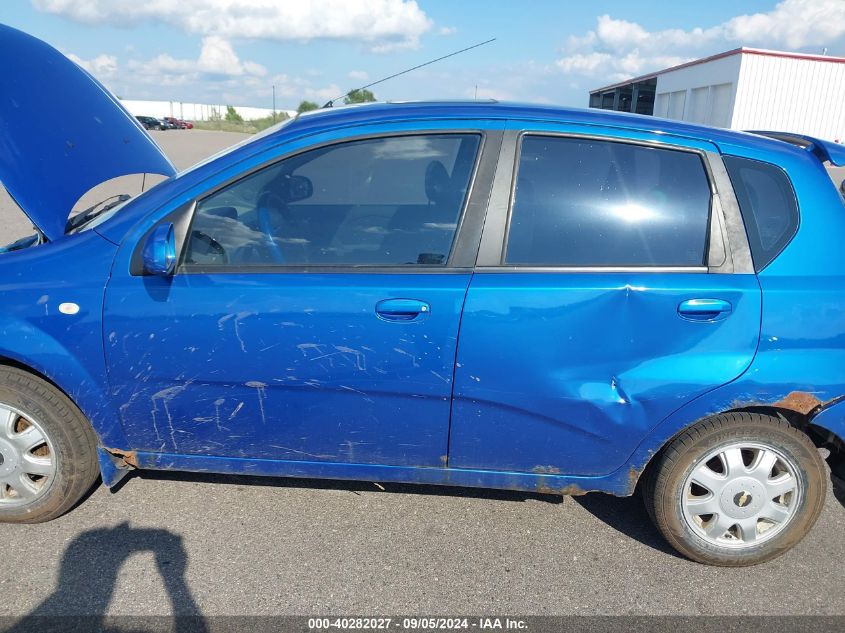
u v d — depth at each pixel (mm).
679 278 2527
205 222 2631
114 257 2619
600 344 2527
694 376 2543
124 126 3596
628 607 2566
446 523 3039
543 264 2551
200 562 2711
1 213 9953
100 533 2863
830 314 2527
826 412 2611
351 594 2568
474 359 2529
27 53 3146
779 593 2672
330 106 3102
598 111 2742
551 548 2898
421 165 2625
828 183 2656
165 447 2797
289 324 2541
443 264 2562
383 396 2604
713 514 2740
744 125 28234
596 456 2678
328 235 2635
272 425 2701
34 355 2623
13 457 2793
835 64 27656
